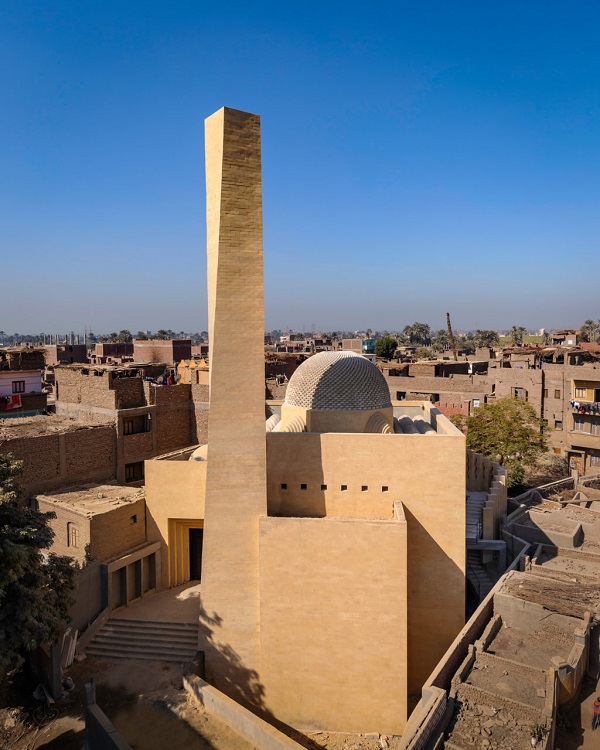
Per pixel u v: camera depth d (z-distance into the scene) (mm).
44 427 36844
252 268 21922
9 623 18031
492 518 30688
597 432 50500
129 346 122438
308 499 23984
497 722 17609
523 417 46344
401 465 23500
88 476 36250
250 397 22141
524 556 28297
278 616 21859
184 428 44906
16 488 19734
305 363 27953
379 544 21359
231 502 22250
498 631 23484
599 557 28531
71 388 43562
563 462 51594
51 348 102250
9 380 49156
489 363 63562
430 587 23641
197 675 22062
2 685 20859
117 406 39656
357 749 20828
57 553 26859
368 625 21547
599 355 63000
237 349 21984
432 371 67375
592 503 37031
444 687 19469
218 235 21406
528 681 19656
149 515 27703
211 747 18203
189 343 95812
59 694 20328
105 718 17359
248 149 21562
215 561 22359
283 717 22094
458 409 57531
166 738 18547
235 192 21406
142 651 23062
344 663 21688
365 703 21656
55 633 19297
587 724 19391
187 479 27297
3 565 17906
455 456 23297
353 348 117812
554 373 53531
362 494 23719
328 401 25734
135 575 26734
